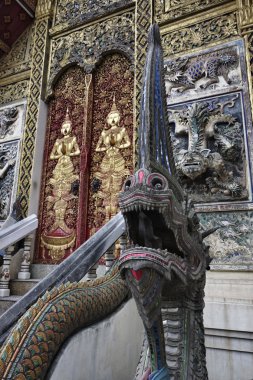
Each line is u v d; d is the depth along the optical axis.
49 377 1.80
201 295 1.93
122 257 1.57
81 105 6.05
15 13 6.66
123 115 5.64
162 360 1.73
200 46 4.90
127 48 5.79
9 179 6.08
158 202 1.54
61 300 2.09
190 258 1.76
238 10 4.77
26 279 4.81
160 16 5.44
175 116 4.70
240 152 4.14
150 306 1.51
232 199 4.00
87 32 6.33
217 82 4.58
